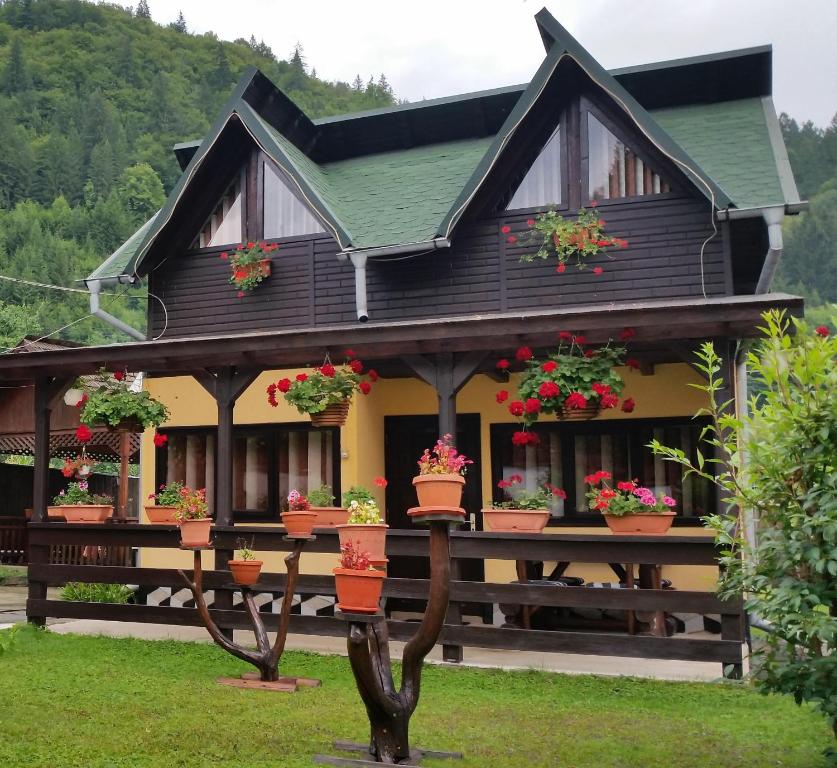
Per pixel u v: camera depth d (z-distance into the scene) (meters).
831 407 4.83
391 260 11.51
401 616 11.38
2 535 18.56
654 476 10.90
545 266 10.87
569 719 6.51
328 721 6.35
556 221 10.61
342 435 11.41
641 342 8.82
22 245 52.06
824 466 4.91
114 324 12.73
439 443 6.24
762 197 9.95
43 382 10.55
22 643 9.08
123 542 9.98
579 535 8.18
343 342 8.97
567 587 8.15
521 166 11.15
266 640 7.69
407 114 13.43
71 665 8.20
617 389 8.27
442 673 8.09
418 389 11.93
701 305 7.87
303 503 7.73
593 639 7.94
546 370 8.27
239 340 9.40
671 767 5.39
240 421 12.14
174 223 12.44
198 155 11.96
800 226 52.47
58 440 16.64
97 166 60.66
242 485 12.15
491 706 6.89
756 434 5.20
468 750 5.71
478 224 11.21
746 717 6.59
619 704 7.00
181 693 7.16
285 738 5.89
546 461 11.32
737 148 11.07
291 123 13.23
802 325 5.16
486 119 13.30
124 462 15.96
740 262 11.88
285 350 9.39
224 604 9.56
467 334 8.55
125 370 10.08
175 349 9.67
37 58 72.56
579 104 10.82
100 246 54.97
